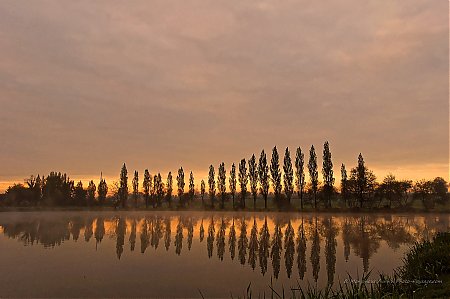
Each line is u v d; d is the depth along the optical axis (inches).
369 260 893.2
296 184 3181.6
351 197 3134.8
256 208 3395.7
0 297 587.8
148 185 3919.8
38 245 1200.2
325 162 3100.4
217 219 2460.6
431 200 3117.6
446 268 495.2
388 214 2819.9
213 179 3695.9
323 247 1131.3
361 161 3085.6
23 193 4069.9
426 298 395.9
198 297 595.5
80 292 620.4
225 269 805.9
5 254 1011.9
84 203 4057.6
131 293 617.3
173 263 881.5
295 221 2237.9
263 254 1015.6
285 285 666.8
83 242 1274.6
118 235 1487.5
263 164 3297.2
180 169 3937.0
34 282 689.6
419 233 1481.3
